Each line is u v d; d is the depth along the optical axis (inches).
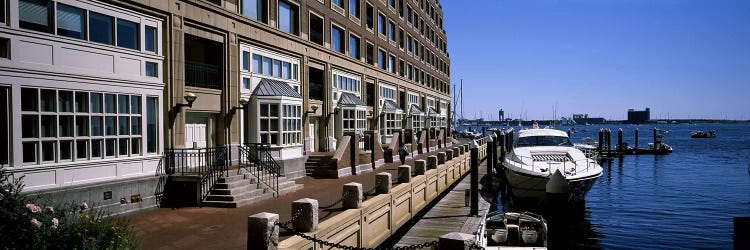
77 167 500.1
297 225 393.1
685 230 874.8
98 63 530.3
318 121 1175.0
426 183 809.5
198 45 782.5
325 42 1160.2
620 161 2310.5
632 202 1174.3
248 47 836.6
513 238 640.4
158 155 606.2
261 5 900.0
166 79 636.7
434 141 1739.7
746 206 1111.6
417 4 2086.6
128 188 532.7
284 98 853.8
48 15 486.9
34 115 465.7
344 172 919.0
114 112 546.9
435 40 2470.5
